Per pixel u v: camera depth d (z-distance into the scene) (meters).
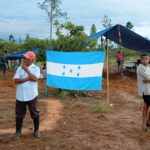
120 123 10.33
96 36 21.36
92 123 10.23
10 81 21.86
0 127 9.57
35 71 8.35
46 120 10.41
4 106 12.61
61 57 14.63
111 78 24.11
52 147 8.05
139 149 8.16
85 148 8.05
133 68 28.20
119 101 14.53
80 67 14.41
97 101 14.19
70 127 9.73
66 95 14.96
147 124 9.65
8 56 31.03
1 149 7.82
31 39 32.38
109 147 8.18
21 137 8.64
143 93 9.36
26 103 8.45
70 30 19.64
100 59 14.27
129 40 25.03
